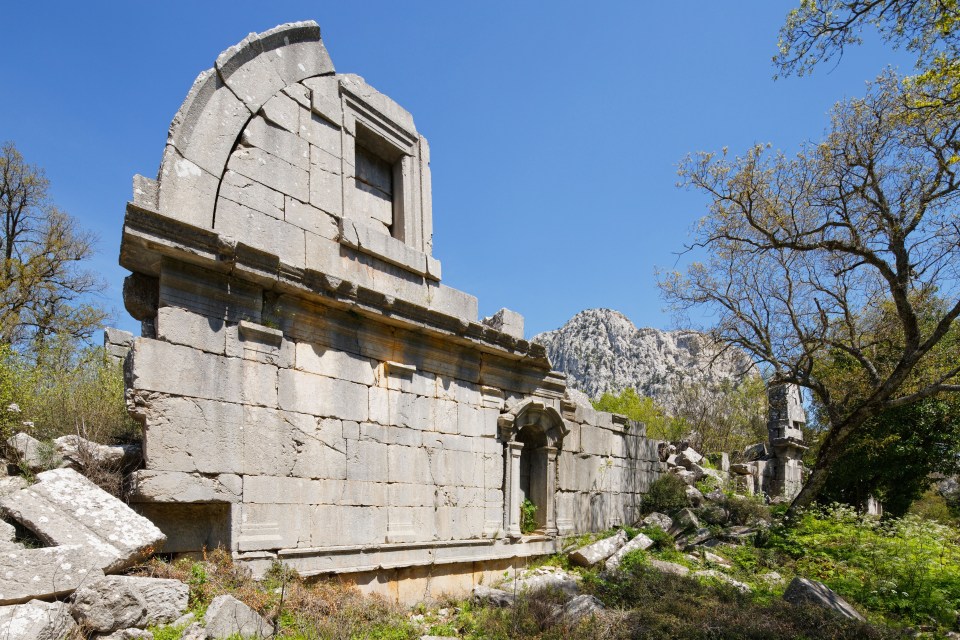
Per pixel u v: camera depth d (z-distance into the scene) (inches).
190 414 362.9
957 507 1387.8
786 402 1144.2
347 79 517.3
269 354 410.3
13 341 941.2
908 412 975.0
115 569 284.0
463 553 534.6
